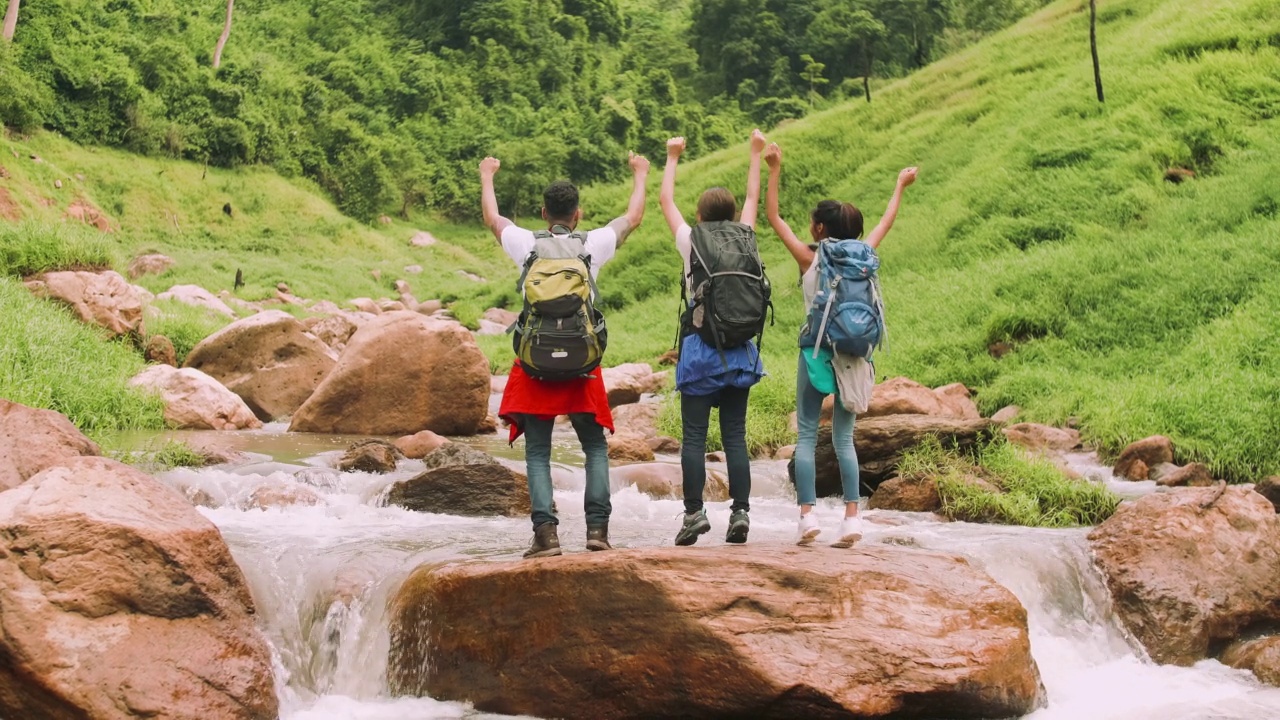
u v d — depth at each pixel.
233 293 33.06
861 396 5.07
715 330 4.82
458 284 47.91
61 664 3.93
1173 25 26.03
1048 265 16.23
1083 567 6.25
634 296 27.88
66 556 4.14
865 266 5.08
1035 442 10.80
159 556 4.32
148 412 10.61
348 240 55.81
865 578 4.67
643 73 87.56
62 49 55.22
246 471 8.15
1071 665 5.63
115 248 15.84
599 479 5.02
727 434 5.20
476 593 4.82
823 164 31.03
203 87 61.41
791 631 4.41
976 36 61.19
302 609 5.25
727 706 4.30
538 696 4.60
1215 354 12.22
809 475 5.22
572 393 4.86
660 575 4.50
